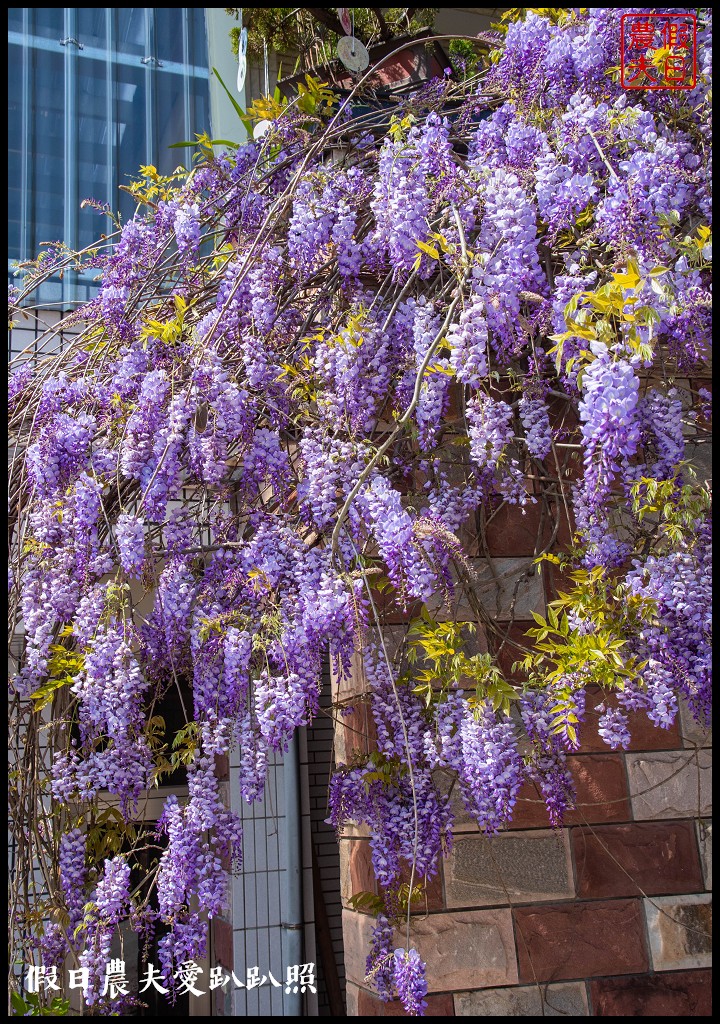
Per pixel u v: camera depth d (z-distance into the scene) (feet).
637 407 5.94
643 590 5.58
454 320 6.23
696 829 7.68
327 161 7.41
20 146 11.98
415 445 6.81
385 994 6.26
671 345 5.76
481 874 7.09
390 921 6.59
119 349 7.18
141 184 7.93
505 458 6.79
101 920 6.38
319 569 6.17
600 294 4.78
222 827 6.23
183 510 6.80
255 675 6.61
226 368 6.71
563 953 7.11
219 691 6.38
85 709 6.66
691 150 6.20
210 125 12.62
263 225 6.60
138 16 12.85
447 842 6.59
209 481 6.35
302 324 6.89
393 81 9.06
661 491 5.61
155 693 6.82
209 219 7.47
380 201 6.37
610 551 6.10
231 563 6.63
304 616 5.93
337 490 6.23
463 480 7.57
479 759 5.79
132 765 6.50
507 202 5.57
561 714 5.78
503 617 7.52
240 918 9.77
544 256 6.20
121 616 6.67
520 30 6.41
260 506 6.57
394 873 6.41
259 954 9.73
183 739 6.45
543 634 6.02
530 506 7.75
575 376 5.56
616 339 5.00
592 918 7.26
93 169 12.19
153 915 6.57
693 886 7.55
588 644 5.62
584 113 5.89
